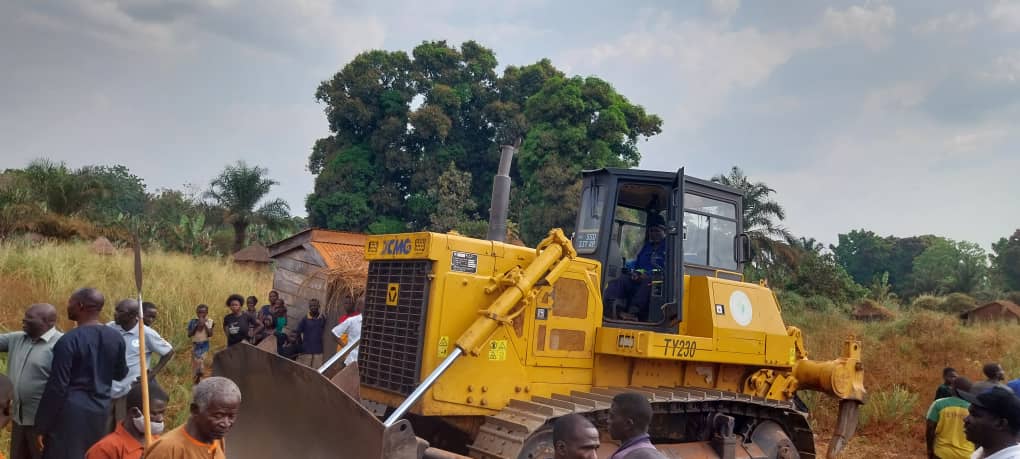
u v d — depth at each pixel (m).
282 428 5.00
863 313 26.22
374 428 4.38
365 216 38.22
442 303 5.75
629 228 7.48
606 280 7.02
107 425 4.83
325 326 10.66
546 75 42.03
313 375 4.76
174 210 43.66
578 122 33.94
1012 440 3.22
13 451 4.97
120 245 24.73
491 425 5.69
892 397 12.67
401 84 41.72
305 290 11.75
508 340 5.98
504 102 42.31
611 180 7.10
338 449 4.59
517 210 34.53
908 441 11.34
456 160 39.78
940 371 14.91
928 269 68.94
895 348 16.19
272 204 33.78
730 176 27.55
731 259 7.61
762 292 7.70
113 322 5.90
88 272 13.80
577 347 6.46
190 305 13.33
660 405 6.67
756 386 7.66
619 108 34.16
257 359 5.20
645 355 6.27
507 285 5.97
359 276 10.56
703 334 6.95
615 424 3.53
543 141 33.06
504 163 7.11
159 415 3.99
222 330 13.10
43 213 23.97
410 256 5.94
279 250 13.15
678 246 6.60
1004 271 59.50
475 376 5.79
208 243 31.05
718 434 7.09
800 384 8.17
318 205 37.97
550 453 5.69
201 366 10.28
